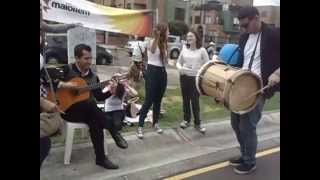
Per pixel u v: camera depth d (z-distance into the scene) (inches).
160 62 247.0
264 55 194.1
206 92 201.6
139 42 291.3
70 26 219.5
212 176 202.7
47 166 197.2
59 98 192.5
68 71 194.7
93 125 198.1
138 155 222.5
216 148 240.8
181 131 263.3
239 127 204.2
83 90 194.7
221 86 189.0
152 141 243.0
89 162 206.1
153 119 258.4
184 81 263.4
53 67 195.8
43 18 207.3
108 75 439.2
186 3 1277.1
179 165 214.2
